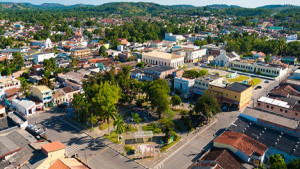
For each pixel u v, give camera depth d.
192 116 125.81
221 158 85.44
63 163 78.94
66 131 115.38
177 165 91.12
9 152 89.19
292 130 102.50
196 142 106.50
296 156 88.06
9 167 80.56
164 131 109.81
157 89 126.88
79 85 164.62
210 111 118.88
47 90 141.00
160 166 90.50
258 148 90.69
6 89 160.38
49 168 78.00
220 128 118.62
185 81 159.62
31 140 97.31
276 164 78.75
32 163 81.94
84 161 92.62
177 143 105.69
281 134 102.56
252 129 108.06
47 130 115.56
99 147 102.56
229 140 94.75
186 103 150.50
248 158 87.31
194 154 97.94
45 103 142.00
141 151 95.75
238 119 115.19
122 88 153.75
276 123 106.75
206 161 85.38
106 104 113.25
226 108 141.12
